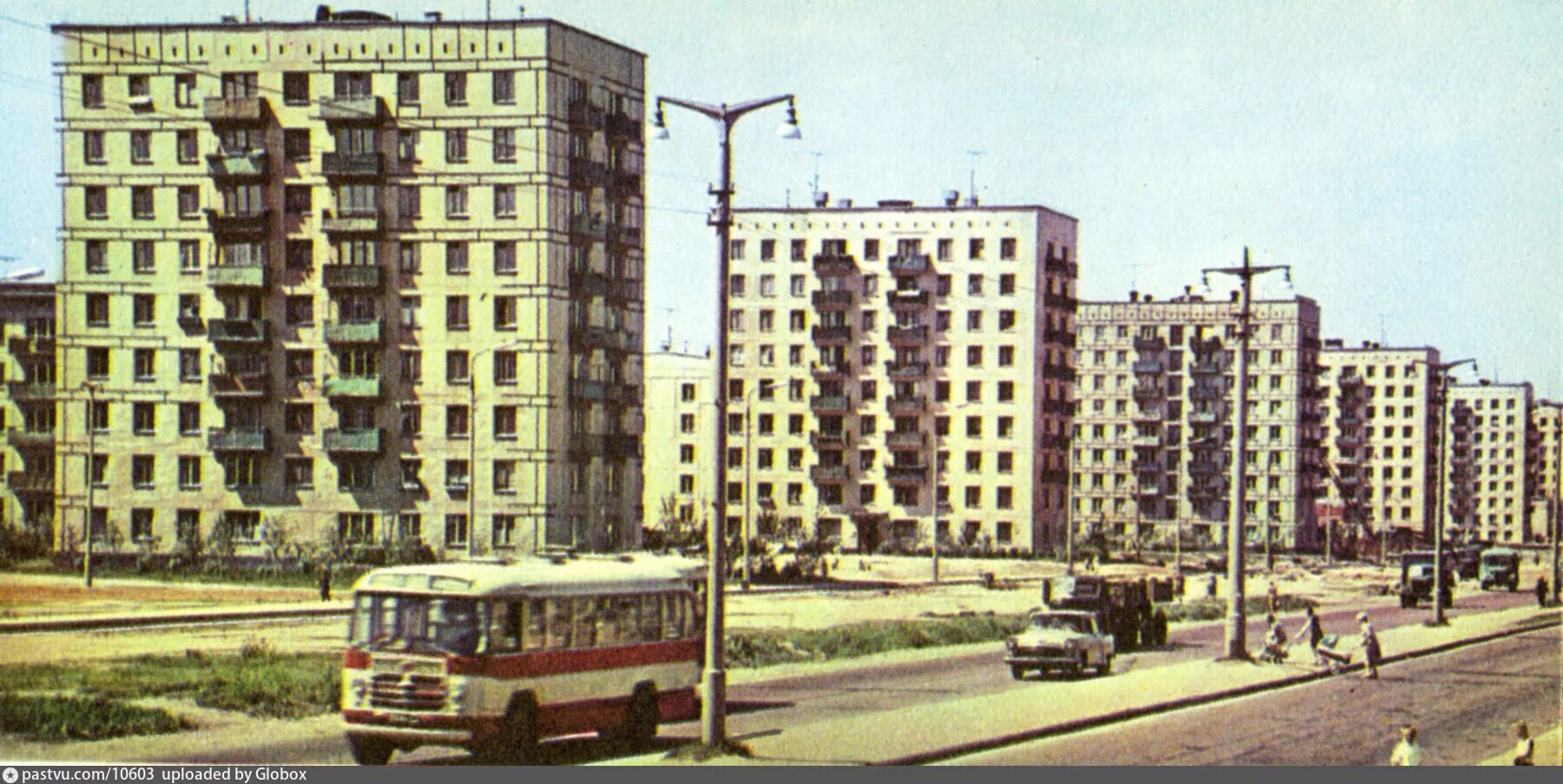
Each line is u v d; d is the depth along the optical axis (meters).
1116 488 155.75
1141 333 157.75
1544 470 180.00
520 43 81.75
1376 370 181.12
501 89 81.94
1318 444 162.75
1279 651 44.97
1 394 106.62
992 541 128.75
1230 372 158.00
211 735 26.62
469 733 22.64
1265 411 158.25
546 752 25.23
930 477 130.25
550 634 24.19
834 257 132.12
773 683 37.94
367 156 82.19
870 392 131.88
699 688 27.59
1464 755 27.55
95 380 85.62
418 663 22.86
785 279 133.75
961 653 48.28
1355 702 35.91
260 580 73.94
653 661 26.45
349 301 83.38
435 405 82.50
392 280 82.81
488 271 82.00
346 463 83.38
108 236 85.38
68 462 85.69
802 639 49.06
